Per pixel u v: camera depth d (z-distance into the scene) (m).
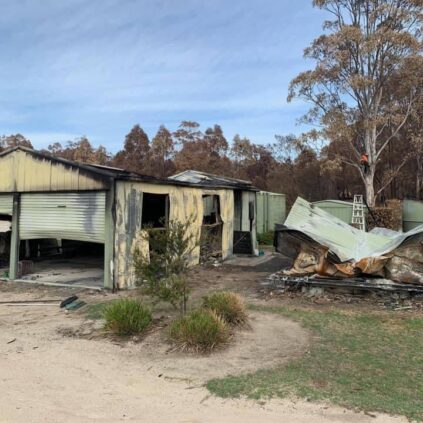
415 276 7.62
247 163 43.09
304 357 4.86
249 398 3.81
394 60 24.73
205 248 12.70
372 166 25.09
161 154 43.22
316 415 3.48
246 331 5.89
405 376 4.28
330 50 25.55
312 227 9.41
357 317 6.63
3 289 9.29
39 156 9.93
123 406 3.68
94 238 9.23
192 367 4.61
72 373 4.47
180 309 6.33
